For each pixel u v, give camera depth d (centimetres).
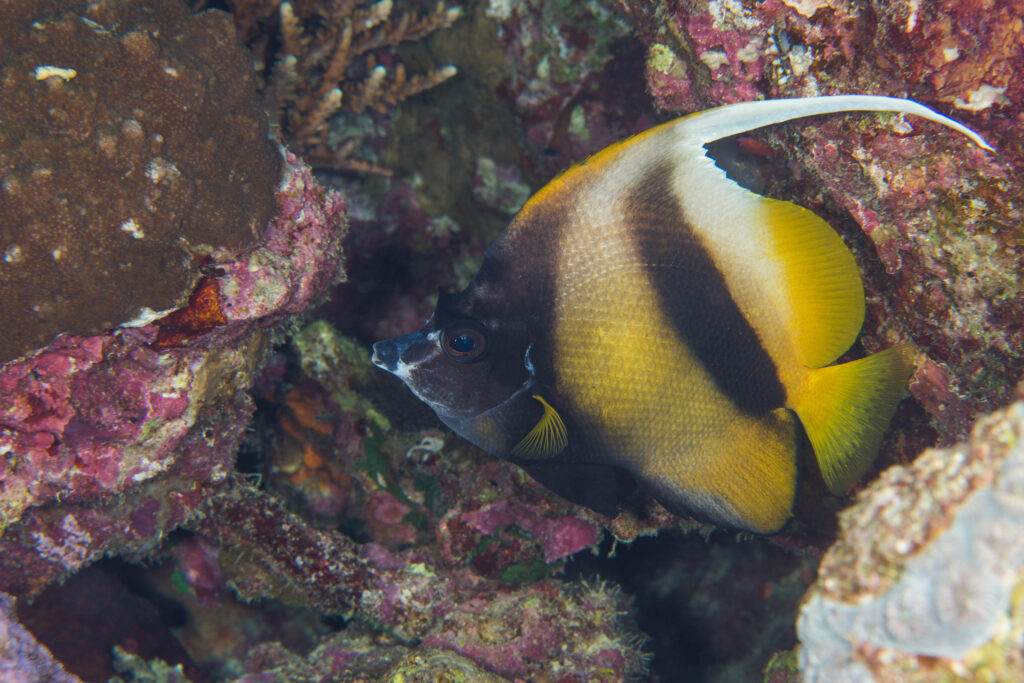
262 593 62
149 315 54
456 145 70
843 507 58
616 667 59
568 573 63
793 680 59
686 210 51
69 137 52
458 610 60
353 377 64
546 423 54
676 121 51
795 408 52
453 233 73
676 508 54
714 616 69
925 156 53
